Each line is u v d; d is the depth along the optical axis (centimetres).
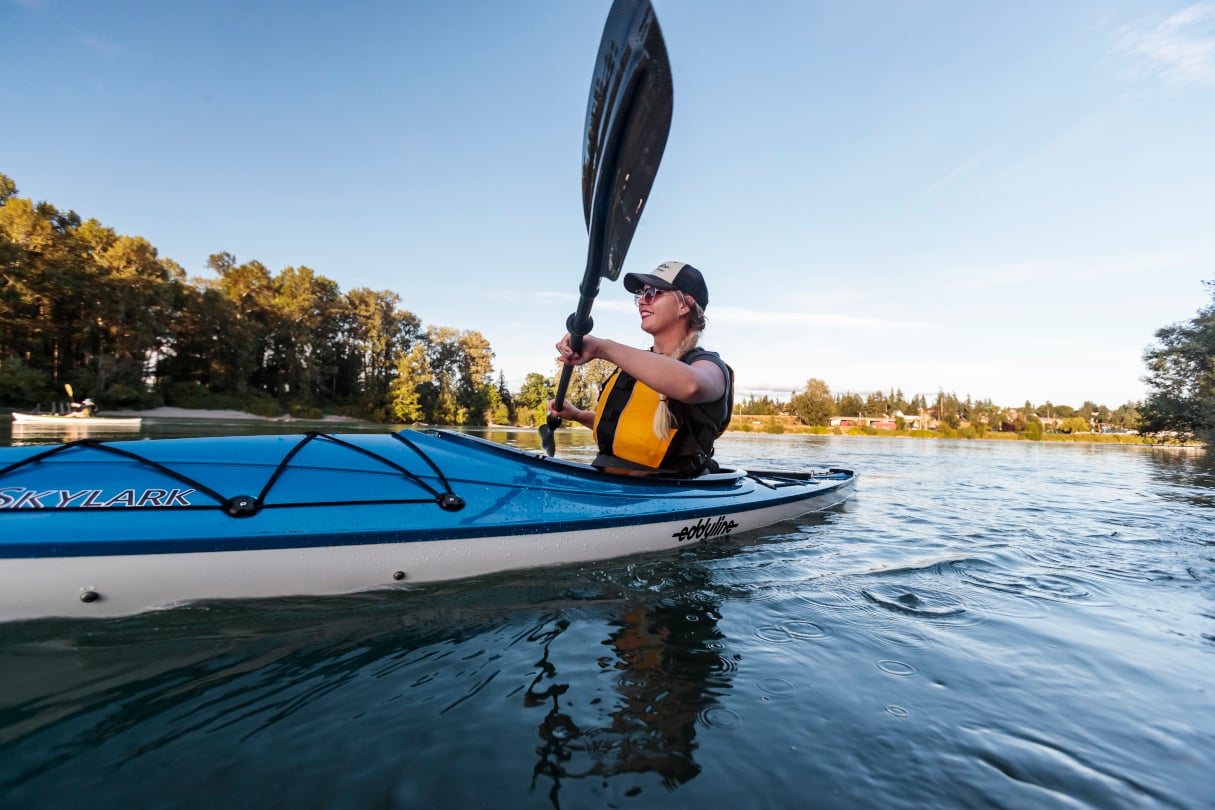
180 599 146
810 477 394
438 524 179
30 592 132
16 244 2642
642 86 153
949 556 254
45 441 792
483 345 4722
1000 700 125
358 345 4522
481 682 126
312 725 107
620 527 219
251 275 3994
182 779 91
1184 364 1515
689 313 235
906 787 96
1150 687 133
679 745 105
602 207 172
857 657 145
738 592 194
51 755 95
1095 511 418
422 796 89
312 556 161
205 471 163
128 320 2992
